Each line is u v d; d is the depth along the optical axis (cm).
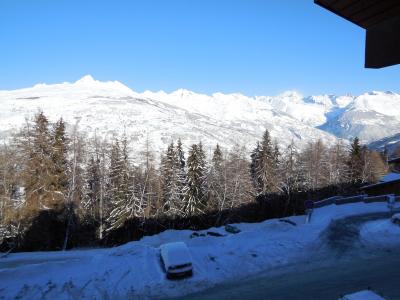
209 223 5678
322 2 384
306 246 2470
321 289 1708
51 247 4494
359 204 3938
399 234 2609
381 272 1895
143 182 5478
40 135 4434
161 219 5459
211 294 1789
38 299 1766
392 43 377
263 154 6316
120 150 5553
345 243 2489
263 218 6134
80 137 5131
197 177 5594
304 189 6531
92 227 5406
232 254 2288
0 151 4597
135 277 1973
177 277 1964
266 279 1958
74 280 1930
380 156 10062
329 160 6975
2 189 4428
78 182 4816
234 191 5731
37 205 4281
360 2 368
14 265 2861
